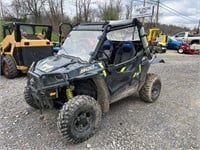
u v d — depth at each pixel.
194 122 4.41
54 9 27.31
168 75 8.73
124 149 3.45
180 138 3.78
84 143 3.60
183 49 19.61
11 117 4.43
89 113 3.66
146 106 5.18
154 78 5.25
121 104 5.25
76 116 3.45
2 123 4.19
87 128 3.66
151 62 5.20
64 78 3.39
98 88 3.93
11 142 3.59
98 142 3.62
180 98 5.90
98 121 3.79
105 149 3.45
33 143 3.57
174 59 14.48
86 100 3.56
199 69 10.40
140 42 4.91
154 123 4.32
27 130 3.95
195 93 6.42
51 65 3.70
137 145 3.55
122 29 4.40
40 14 27.12
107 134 3.86
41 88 3.50
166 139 3.74
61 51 4.30
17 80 7.47
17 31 7.42
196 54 19.61
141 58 4.86
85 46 4.04
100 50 3.94
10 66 7.49
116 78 4.26
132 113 4.75
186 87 7.07
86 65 3.67
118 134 3.87
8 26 7.80
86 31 4.21
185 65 11.51
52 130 3.95
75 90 3.90
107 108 4.11
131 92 4.77
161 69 9.97
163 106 5.23
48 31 8.73
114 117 4.54
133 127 4.13
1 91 6.10
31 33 8.17
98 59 3.88
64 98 3.90
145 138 3.76
